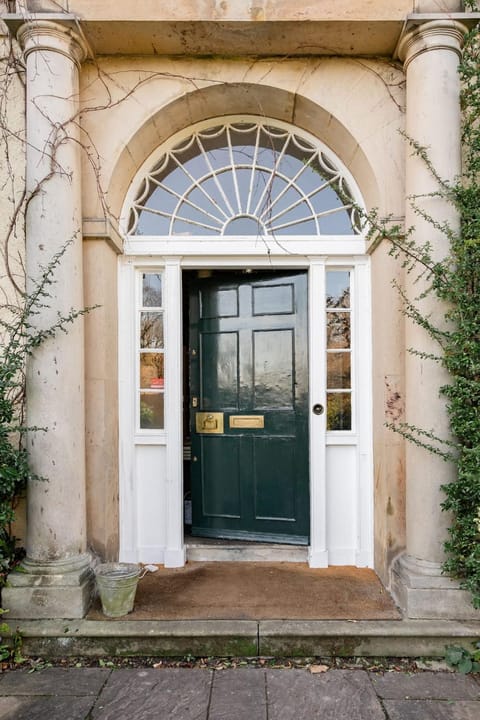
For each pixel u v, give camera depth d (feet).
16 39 9.20
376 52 9.57
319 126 10.32
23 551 9.32
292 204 10.84
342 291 10.97
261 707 6.81
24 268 9.70
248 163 10.95
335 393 10.93
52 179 8.77
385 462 9.56
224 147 11.04
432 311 8.65
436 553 8.52
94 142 9.66
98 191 9.57
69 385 8.84
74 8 8.82
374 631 7.91
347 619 8.25
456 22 8.66
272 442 11.42
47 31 8.73
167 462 10.62
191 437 12.04
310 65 9.73
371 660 7.91
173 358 10.69
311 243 10.55
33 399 8.72
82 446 9.13
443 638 7.93
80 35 8.99
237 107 10.43
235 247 10.51
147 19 8.80
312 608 8.64
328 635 7.91
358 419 10.57
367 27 8.91
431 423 8.59
